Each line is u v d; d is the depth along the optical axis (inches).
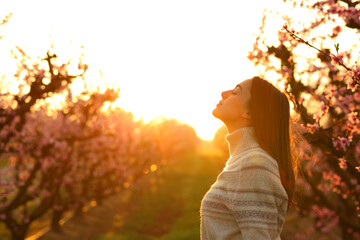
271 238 77.4
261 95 87.2
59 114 443.8
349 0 132.3
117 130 640.4
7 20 257.3
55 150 441.7
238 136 88.0
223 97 95.0
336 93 140.3
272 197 78.1
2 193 352.8
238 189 80.1
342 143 118.4
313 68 161.5
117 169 717.3
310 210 306.2
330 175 222.7
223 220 83.3
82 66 277.9
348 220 290.7
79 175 644.1
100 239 553.6
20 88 303.1
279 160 85.1
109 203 853.2
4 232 544.4
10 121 272.4
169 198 947.3
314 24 151.8
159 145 1024.9
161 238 580.1
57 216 564.1
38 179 561.0
